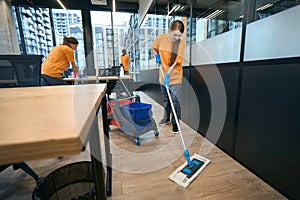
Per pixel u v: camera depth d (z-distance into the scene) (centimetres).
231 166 138
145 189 113
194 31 206
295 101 94
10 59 133
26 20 498
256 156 124
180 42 190
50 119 30
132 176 127
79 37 555
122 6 567
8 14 439
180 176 122
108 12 562
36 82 136
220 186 115
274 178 111
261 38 113
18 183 120
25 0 465
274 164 110
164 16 321
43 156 21
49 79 229
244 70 130
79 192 90
